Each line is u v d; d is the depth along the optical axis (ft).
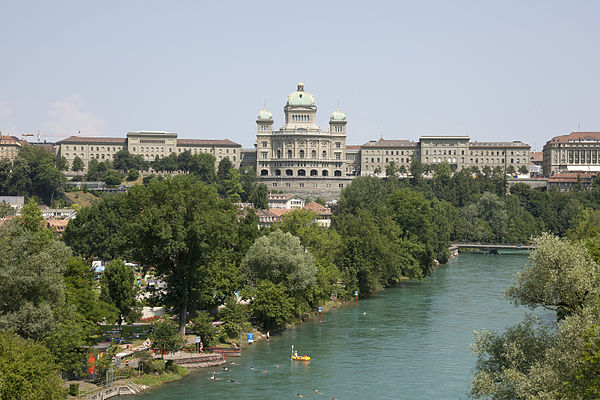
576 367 215.92
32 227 374.02
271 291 447.83
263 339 445.37
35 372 256.52
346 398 328.08
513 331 257.14
